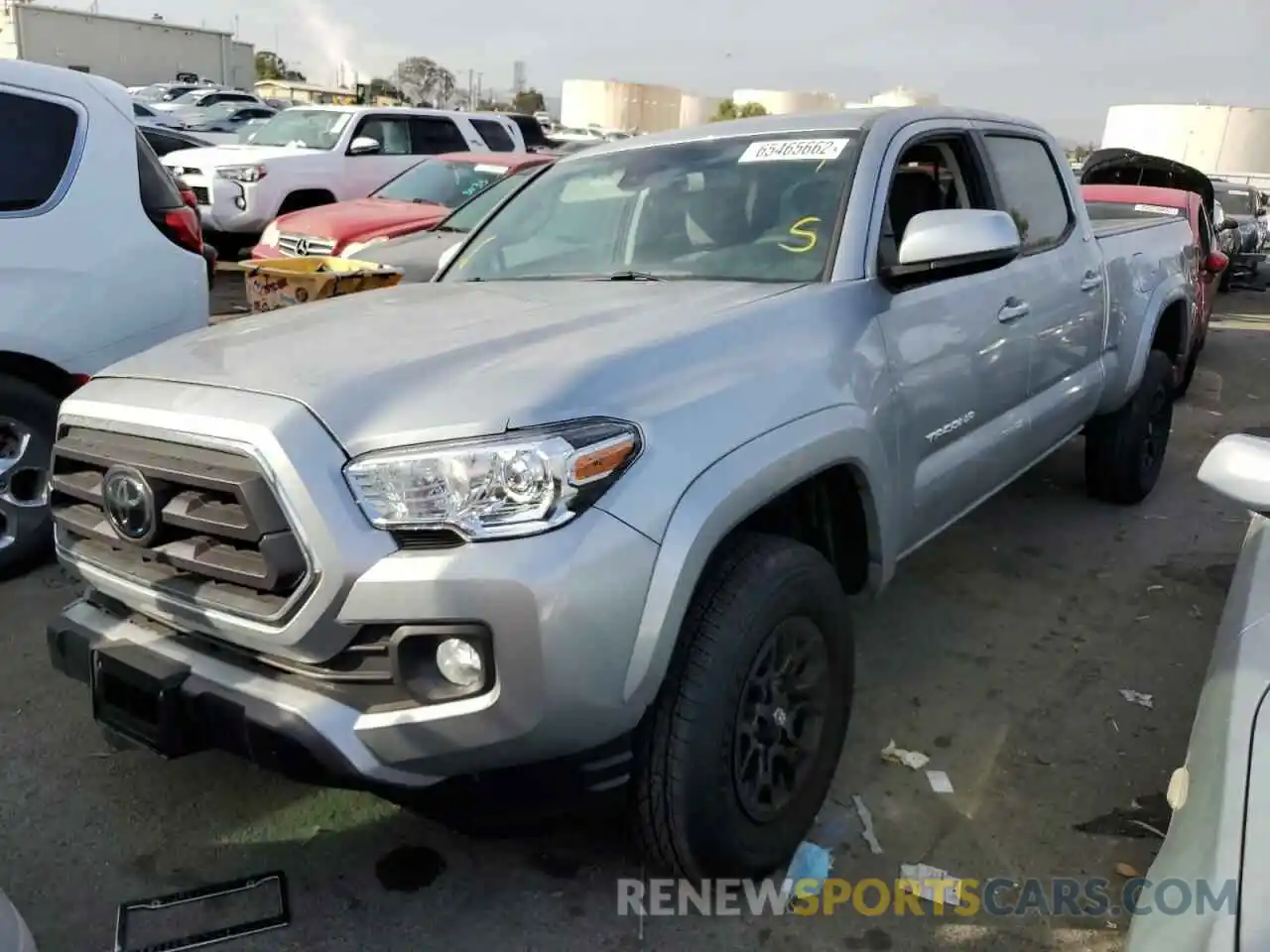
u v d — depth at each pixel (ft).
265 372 7.84
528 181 13.60
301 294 20.76
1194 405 28.53
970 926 8.45
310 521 6.91
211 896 8.68
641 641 7.13
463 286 11.35
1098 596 14.98
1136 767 10.73
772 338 8.85
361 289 20.81
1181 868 5.33
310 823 9.68
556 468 6.82
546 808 7.57
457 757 7.05
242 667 7.70
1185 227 20.38
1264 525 8.48
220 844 9.36
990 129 13.52
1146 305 17.03
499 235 12.86
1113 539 17.21
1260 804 5.20
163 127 63.10
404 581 6.77
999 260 10.34
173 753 7.98
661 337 8.20
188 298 15.76
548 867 9.11
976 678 12.53
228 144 51.57
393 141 44.21
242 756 7.70
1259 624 6.67
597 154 13.28
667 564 7.22
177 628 8.14
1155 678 12.61
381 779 7.16
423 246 25.35
